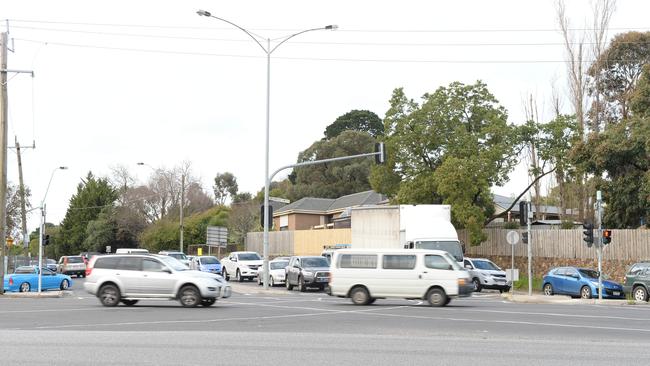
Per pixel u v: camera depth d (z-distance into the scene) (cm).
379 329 1805
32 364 1188
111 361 1222
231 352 1341
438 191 4525
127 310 2405
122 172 10294
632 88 5362
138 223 9156
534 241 4531
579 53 5203
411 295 2647
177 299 2545
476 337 1627
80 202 9856
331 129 10156
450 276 2616
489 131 4641
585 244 4231
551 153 4659
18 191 8069
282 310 2427
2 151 3594
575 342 1538
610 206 4431
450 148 4688
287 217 8194
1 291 3534
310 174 9094
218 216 8456
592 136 4188
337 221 6969
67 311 2372
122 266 2581
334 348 1409
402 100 4847
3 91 3597
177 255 5419
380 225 3816
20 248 10044
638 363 1224
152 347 1409
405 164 4831
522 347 1441
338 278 2716
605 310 2542
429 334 1691
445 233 3612
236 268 5128
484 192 4503
